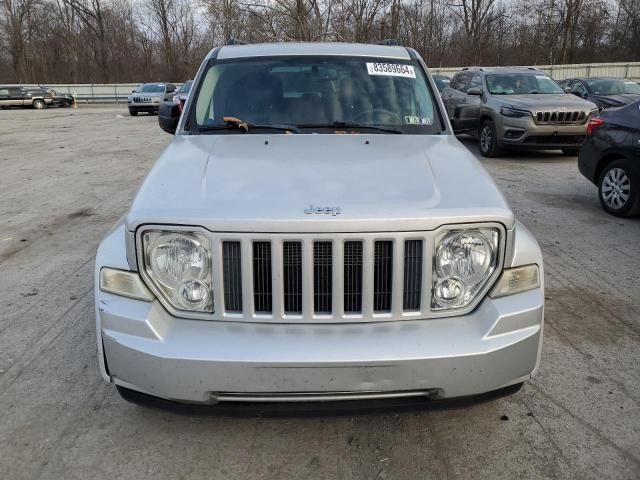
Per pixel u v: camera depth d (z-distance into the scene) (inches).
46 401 119.6
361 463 101.5
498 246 94.8
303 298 90.6
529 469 99.6
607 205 268.7
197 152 118.9
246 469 100.0
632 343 143.9
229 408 91.7
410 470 99.9
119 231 105.6
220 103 142.9
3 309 165.6
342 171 105.7
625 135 256.2
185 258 91.7
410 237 90.7
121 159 465.7
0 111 1318.9
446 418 114.0
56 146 565.3
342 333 90.4
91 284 185.0
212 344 89.0
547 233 238.7
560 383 125.5
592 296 173.6
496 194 100.5
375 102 143.8
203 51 1971.0
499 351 91.0
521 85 455.5
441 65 1451.8
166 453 104.0
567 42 1513.3
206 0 960.3
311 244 89.2
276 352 87.7
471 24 1476.4
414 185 100.7
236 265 91.3
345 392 89.0
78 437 108.2
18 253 219.5
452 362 89.1
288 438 108.1
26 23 2058.3
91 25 2031.3
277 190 97.6
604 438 107.1
